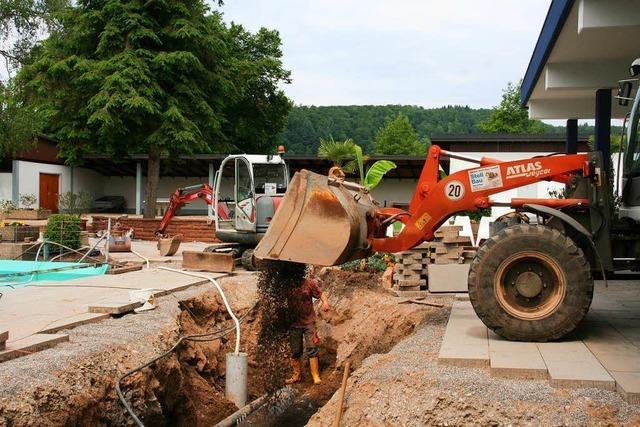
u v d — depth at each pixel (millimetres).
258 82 39656
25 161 31766
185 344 9312
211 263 14711
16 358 6668
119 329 8305
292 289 9320
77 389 6180
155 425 7508
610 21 9406
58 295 10523
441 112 110500
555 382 5266
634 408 4824
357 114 103625
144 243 24016
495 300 6586
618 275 8727
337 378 9961
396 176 32406
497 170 7355
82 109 25859
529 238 6523
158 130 25359
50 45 27359
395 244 7746
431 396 5273
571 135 17078
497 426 4879
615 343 6480
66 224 17047
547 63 12781
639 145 7504
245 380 9117
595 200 6918
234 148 31266
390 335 9562
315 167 30922
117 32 24891
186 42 25875
